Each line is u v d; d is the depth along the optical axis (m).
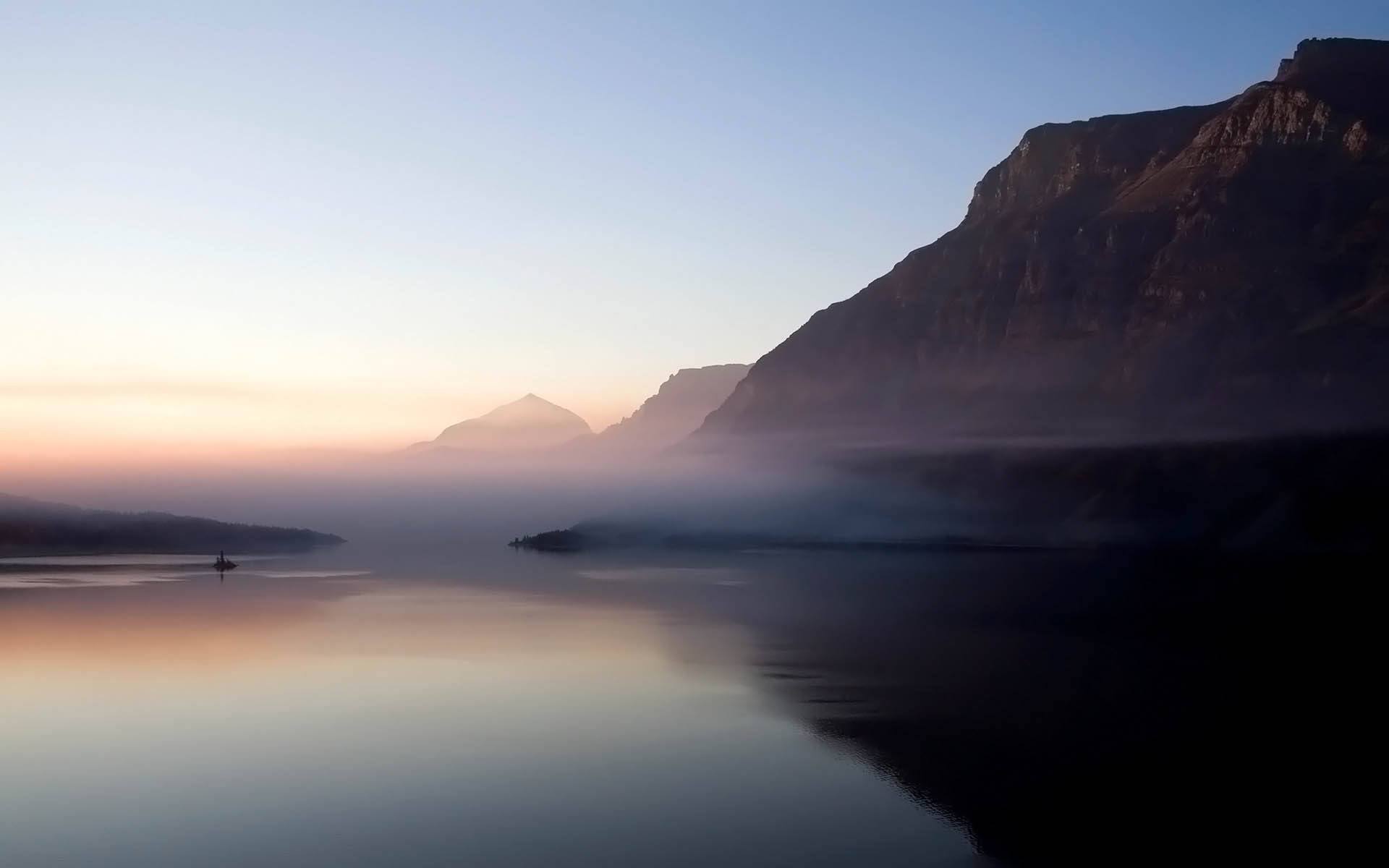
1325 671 56.66
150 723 47.38
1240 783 37.09
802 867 29.89
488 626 80.88
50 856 31.30
